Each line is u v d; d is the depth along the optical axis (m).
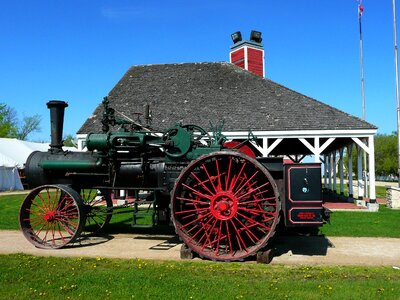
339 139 18.34
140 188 8.08
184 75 21.47
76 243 8.55
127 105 19.34
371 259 7.07
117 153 8.36
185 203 7.37
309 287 5.33
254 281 5.64
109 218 9.94
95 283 5.54
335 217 12.69
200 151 7.64
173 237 9.30
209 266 6.47
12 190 30.75
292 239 9.05
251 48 25.31
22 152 33.66
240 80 20.33
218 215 6.99
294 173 6.90
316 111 17.19
